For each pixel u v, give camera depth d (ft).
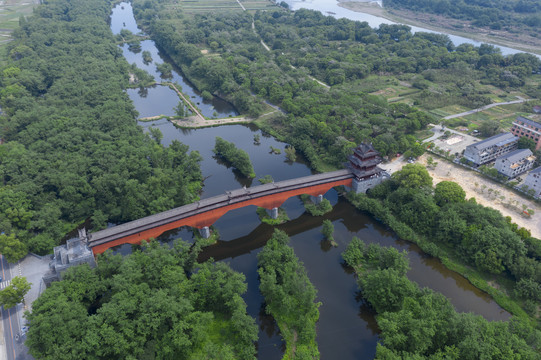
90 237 524.93
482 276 531.50
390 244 606.14
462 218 577.84
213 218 599.98
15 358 409.69
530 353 367.66
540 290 472.85
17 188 599.16
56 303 401.08
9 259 518.37
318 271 558.56
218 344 436.35
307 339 444.96
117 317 398.62
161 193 653.71
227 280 475.72
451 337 402.93
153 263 472.03
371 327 473.26
